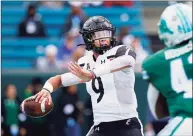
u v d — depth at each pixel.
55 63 36.50
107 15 45.41
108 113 15.51
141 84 32.81
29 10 41.03
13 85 32.09
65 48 37.25
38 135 32.06
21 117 31.77
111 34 15.54
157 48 42.44
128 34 39.25
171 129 15.02
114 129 15.48
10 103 31.48
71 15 39.62
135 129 15.51
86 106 32.78
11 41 41.44
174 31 15.33
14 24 44.53
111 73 15.41
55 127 32.22
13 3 45.72
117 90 15.45
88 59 15.91
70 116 32.25
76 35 37.81
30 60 41.03
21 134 31.72
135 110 15.68
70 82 15.41
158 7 46.97
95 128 15.76
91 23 15.48
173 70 15.21
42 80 33.81
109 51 15.51
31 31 41.19
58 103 32.16
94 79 15.61
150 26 46.03
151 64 15.48
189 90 14.98
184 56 15.16
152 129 32.47
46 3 45.69
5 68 38.91
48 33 44.44
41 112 14.81
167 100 15.44
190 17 15.31
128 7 46.03
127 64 14.72
